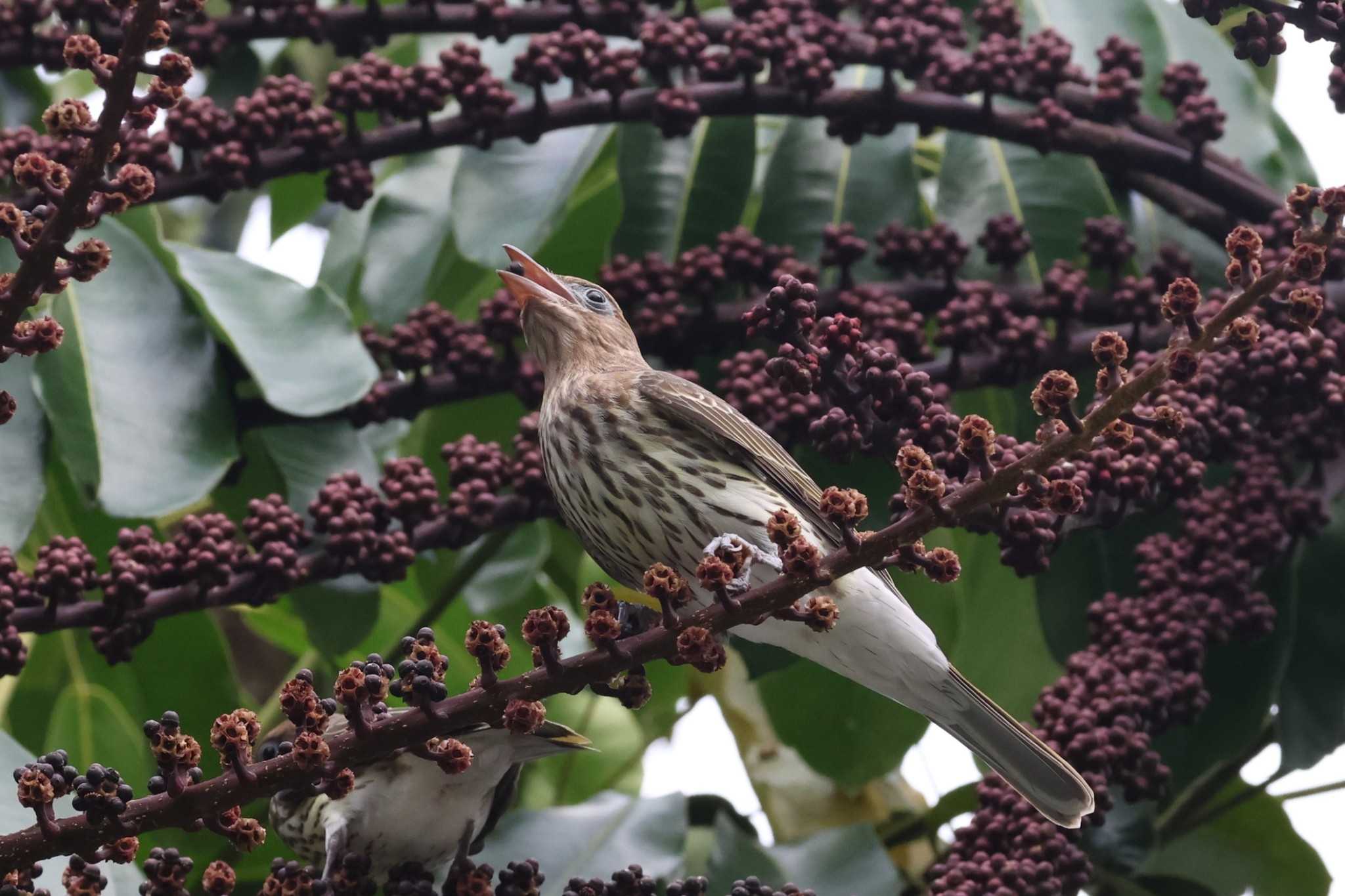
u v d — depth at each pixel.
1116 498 7.19
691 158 9.48
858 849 8.56
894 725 9.63
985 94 8.93
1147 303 8.73
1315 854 9.95
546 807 9.59
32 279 5.02
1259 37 6.57
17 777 5.16
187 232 12.16
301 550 8.28
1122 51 9.17
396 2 10.56
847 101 8.90
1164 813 9.53
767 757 10.41
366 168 8.70
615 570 8.21
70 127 4.89
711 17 9.41
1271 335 7.98
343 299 10.48
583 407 7.98
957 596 9.63
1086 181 9.52
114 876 6.50
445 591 9.29
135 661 9.25
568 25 8.88
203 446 8.09
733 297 9.22
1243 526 8.21
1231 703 8.55
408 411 8.88
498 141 9.41
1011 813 7.30
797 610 5.23
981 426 5.07
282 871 5.77
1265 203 8.84
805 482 7.81
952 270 8.86
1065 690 7.75
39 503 7.79
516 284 8.82
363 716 5.03
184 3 4.92
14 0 8.37
